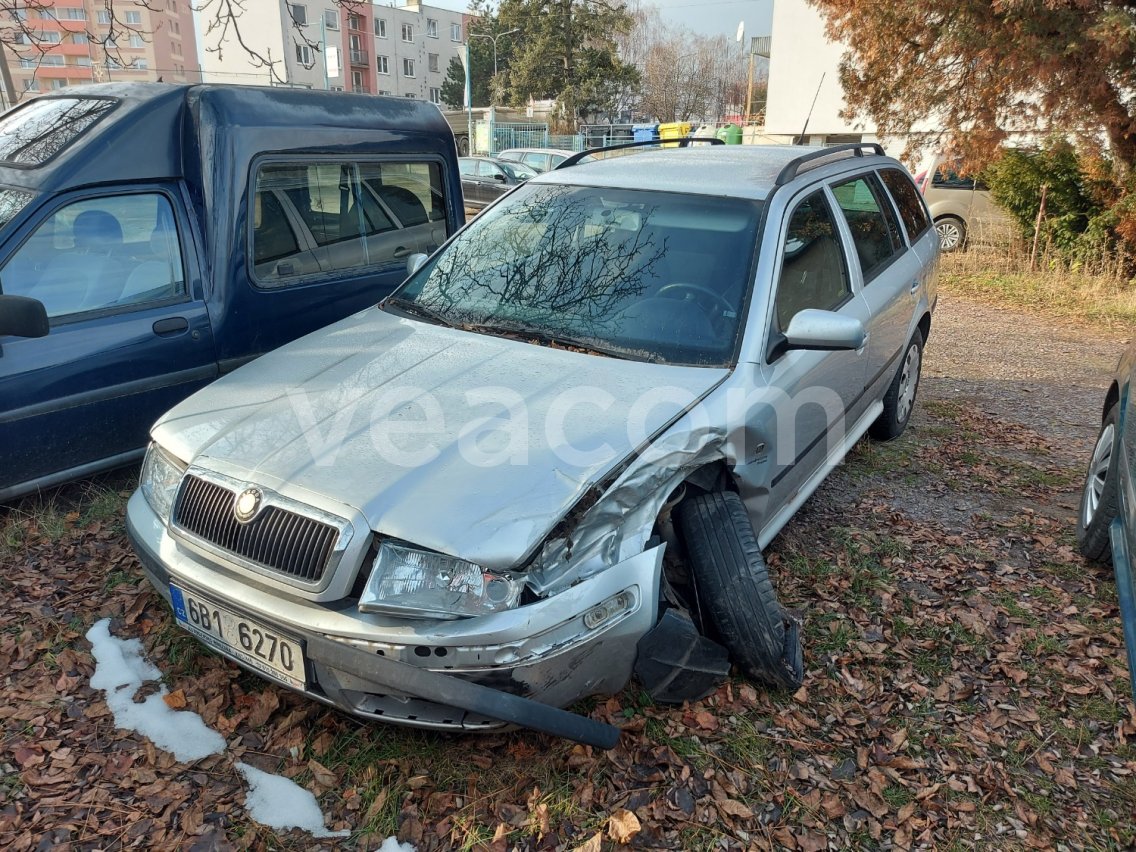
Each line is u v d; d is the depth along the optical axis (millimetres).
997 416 6762
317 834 2514
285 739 2852
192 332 4695
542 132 41000
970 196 14789
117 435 4469
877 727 3082
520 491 2551
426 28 76625
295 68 55406
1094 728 3154
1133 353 4379
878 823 2668
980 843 2619
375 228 5754
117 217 4465
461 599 2404
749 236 3639
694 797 2697
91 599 3609
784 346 3449
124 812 2555
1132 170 11539
